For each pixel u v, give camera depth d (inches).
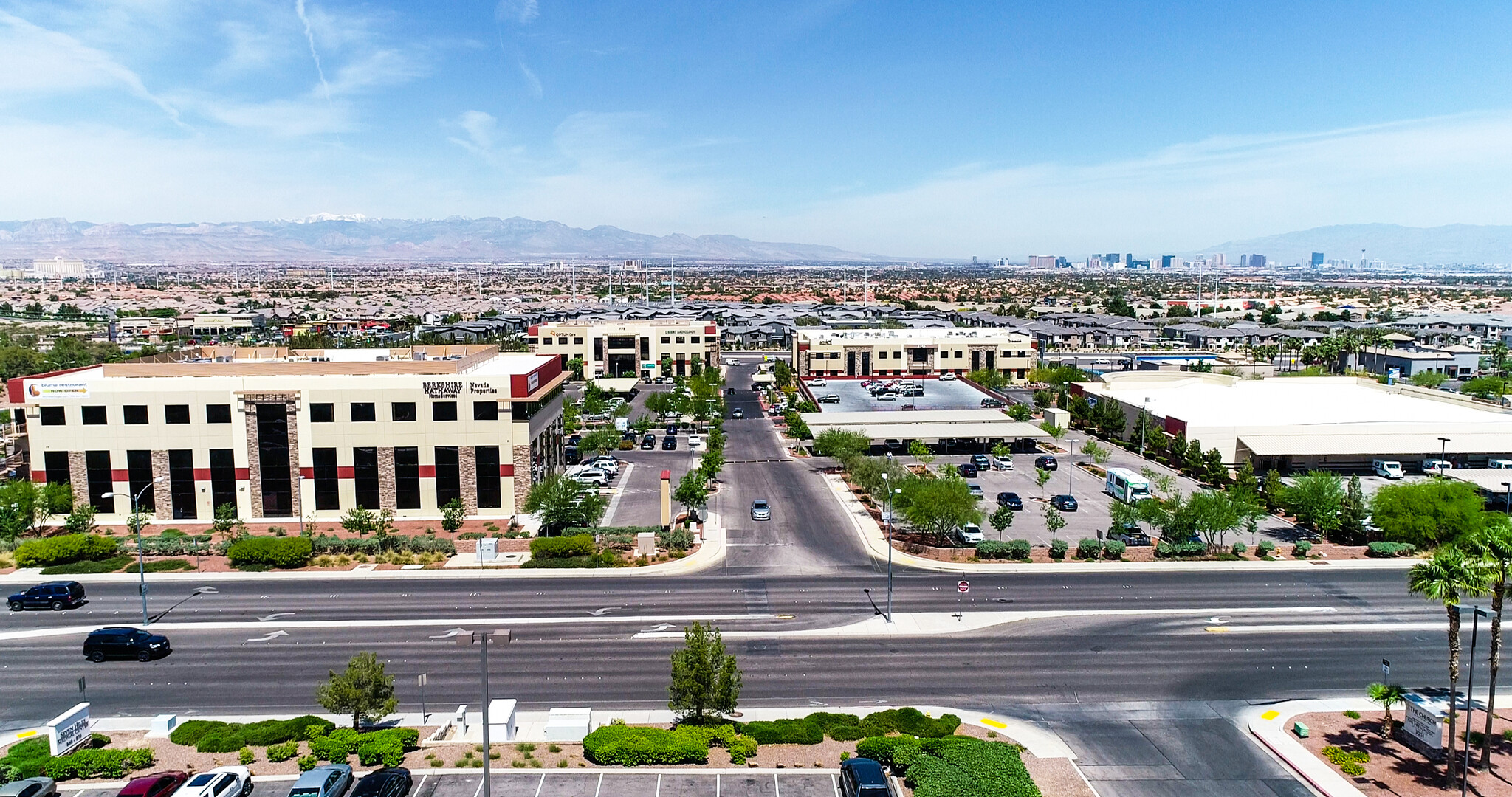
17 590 2586.1
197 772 1577.3
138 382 3245.6
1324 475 3319.4
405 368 3435.0
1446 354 7485.2
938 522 2957.7
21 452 3666.3
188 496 3309.5
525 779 1568.7
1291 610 2448.3
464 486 3356.3
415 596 2554.1
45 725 1801.2
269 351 4045.3
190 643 2220.7
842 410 5649.6
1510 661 2118.6
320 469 3321.9
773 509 3538.4
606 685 1984.5
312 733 1713.8
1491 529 1595.7
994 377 7012.8
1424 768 1622.8
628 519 3403.1
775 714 1836.9
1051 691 1959.9
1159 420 4707.2
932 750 1610.5
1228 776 1621.6
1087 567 2812.5
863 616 2396.7
